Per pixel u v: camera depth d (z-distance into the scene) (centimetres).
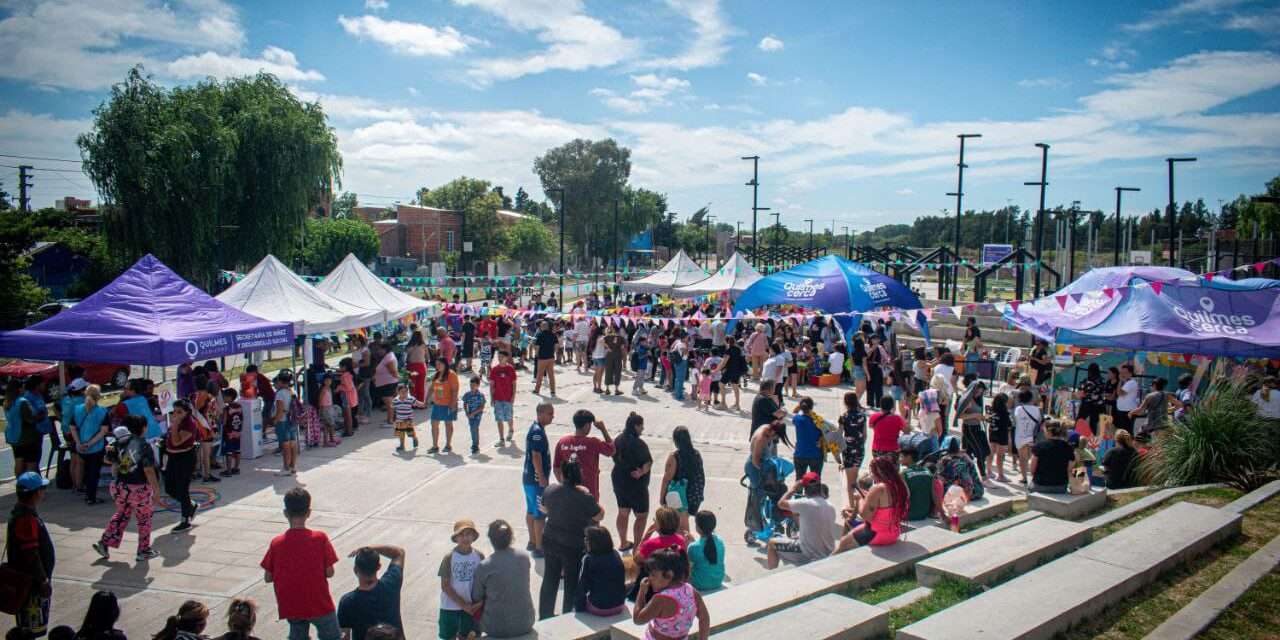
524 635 591
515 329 2325
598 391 1933
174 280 1273
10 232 2631
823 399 1898
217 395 1238
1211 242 3256
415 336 1708
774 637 540
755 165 3716
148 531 858
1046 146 2542
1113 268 1895
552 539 693
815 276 2083
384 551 610
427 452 1337
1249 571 643
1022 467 1145
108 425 1069
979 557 695
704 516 714
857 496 880
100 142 2889
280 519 992
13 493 1098
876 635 574
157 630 701
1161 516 784
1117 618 586
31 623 671
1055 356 1823
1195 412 1053
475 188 8656
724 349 1958
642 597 509
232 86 3419
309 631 648
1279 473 966
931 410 1215
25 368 1870
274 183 3350
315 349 1479
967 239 11269
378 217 9431
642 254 9619
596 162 8819
